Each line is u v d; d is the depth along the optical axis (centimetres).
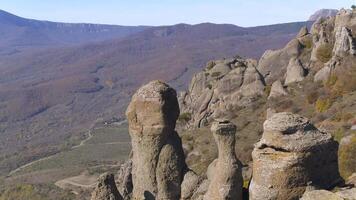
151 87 2308
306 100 6369
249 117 6588
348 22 7344
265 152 1872
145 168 2286
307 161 1830
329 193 1736
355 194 1714
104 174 2144
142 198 2275
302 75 7244
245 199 2011
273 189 1834
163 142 2275
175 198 2255
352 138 4328
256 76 7425
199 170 5269
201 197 2138
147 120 2280
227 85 7525
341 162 3756
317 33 8144
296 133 1853
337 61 6625
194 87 8100
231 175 1941
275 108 6450
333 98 6019
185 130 7369
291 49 8169
